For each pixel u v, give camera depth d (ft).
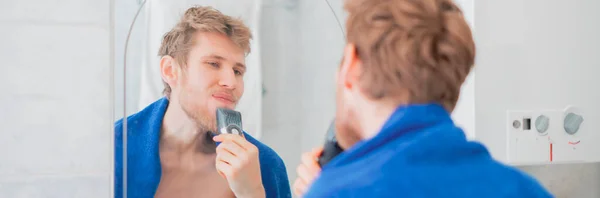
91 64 3.48
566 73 3.92
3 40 3.36
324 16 3.43
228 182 3.33
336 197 1.86
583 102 3.98
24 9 3.38
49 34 3.42
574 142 3.96
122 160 3.27
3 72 3.36
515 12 3.76
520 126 3.79
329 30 3.43
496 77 3.72
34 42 3.40
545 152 3.87
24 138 3.42
